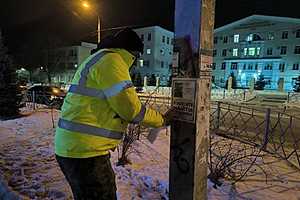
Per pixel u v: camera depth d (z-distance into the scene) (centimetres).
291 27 4072
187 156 200
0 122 931
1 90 1073
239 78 4525
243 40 4469
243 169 473
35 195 332
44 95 1486
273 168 489
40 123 902
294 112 1591
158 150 556
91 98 169
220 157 470
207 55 194
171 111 203
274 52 4234
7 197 332
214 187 380
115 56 171
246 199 346
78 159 173
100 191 180
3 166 438
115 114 175
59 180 379
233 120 1073
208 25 192
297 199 355
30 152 530
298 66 4069
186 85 195
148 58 5062
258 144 709
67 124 174
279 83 2755
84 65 179
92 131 170
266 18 4241
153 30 4962
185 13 192
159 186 363
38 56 4953
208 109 204
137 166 451
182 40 195
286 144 746
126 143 464
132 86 167
